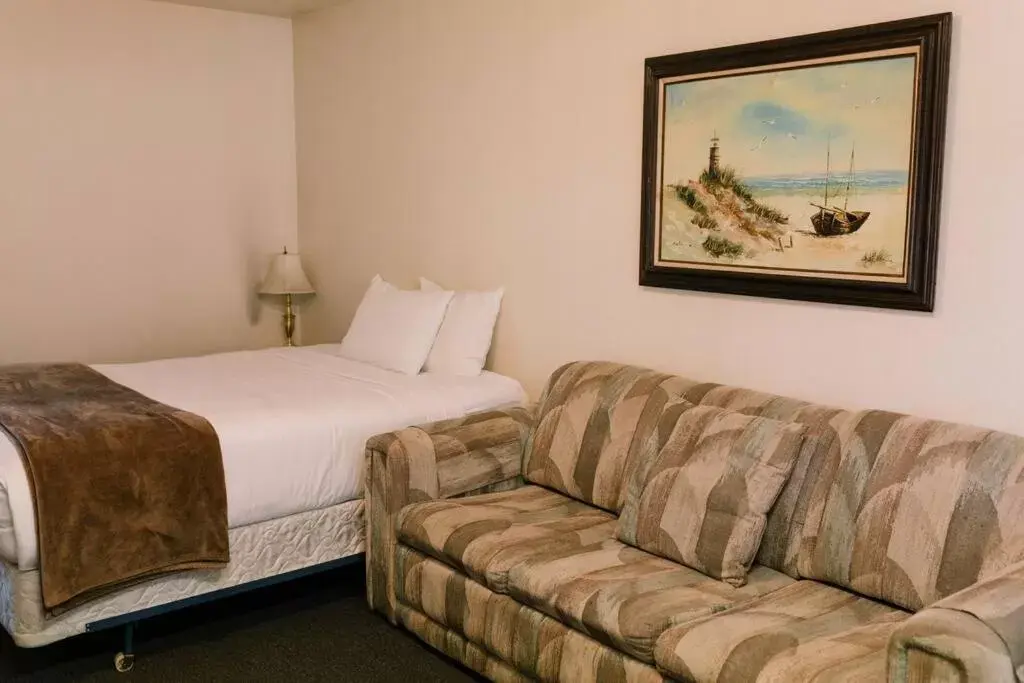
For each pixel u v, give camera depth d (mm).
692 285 3156
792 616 2203
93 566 2646
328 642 3025
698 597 2314
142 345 4785
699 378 3211
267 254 5137
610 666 2262
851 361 2783
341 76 4719
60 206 4457
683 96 3102
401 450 2980
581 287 3584
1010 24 2363
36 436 2697
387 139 4465
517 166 3781
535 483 3279
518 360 3898
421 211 4312
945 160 2516
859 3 2658
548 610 2416
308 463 3094
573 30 3477
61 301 4516
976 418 2521
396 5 4301
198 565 2846
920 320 2613
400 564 2945
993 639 1646
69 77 4406
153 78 4645
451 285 4199
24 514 2545
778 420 2605
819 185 2773
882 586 2260
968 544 2141
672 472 2637
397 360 3859
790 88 2811
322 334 5125
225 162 4926
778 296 2920
